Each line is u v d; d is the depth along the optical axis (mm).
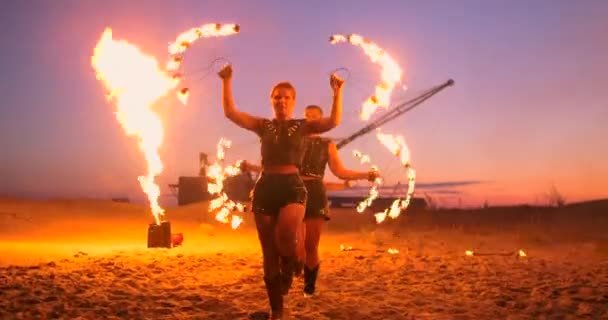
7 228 16125
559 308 6383
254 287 7348
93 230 17078
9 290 6719
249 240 15484
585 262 10055
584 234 17297
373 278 8242
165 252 11148
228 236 16875
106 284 7289
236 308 6270
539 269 9094
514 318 5988
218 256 10281
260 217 5316
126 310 6047
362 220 23297
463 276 8414
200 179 31469
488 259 10406
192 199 31516
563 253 12383
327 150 6602
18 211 18812
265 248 5406
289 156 5266
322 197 6492
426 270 8906
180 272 8445
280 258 5410
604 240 15547
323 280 8031
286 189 5195
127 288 7137
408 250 12391
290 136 5258
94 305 6246
